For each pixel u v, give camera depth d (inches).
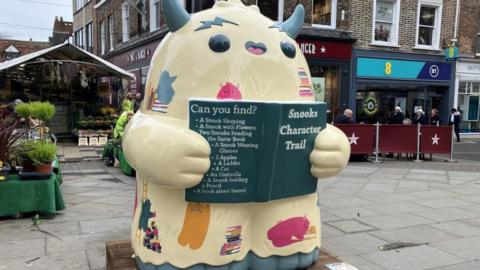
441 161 475.2
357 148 455.8
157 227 111.6
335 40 646.5
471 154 559.8
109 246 143.0
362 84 687.7
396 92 719.7
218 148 104.9
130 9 825.5
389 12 700.7
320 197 278.2
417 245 185.8
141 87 752.3
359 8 665.0
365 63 676.7
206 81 106.1
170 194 109.8
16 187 213.2
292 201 118.3
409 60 712.4
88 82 659.4
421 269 159.9
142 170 101.6
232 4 119.4
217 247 109.8
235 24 111.2
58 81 598.2
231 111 103.4
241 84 106.7
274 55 111.4
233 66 106.8
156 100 113.0
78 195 277.4
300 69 118.5
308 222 121.3
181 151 98.3
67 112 642.2
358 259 168.7
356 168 412.5
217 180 106.6
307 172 117.2
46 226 205.2
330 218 227.3
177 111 106.7
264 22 117.0
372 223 218.5
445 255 174.4
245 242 114.9
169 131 99.9
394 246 184.2
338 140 116.4
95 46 1100.5
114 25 932.6
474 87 791.7
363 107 698.8
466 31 766.5
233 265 113.1
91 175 361.1
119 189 298.8
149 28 725.9
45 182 217.2
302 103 111.0
